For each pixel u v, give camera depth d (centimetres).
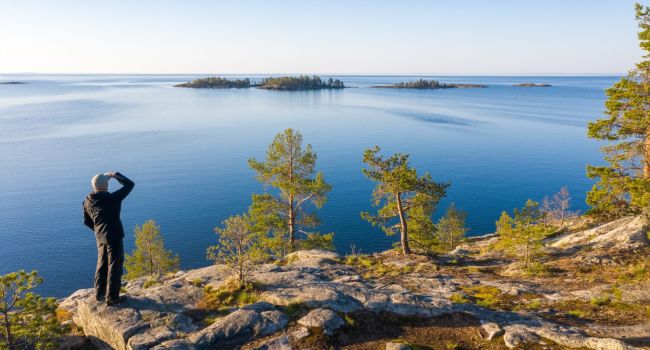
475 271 1733
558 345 772
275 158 2986
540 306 1081
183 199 9250
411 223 2942
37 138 16462
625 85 1988
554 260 1877
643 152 2025
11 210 8581
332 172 11506
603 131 2112
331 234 3045
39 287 5650
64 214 8394
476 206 8750
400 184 2262
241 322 795
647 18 1922
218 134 18162
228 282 1058
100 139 16500
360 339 791
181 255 6462
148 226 4222
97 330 811
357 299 957
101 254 881
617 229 2169
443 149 14475
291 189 2873
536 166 12025
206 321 834
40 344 777
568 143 15175
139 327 773
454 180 10750
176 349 691
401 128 19312
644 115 1956
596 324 916
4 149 14262
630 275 1434
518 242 1841
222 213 8362
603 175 2122
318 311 852
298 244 2995
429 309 922
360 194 9419
